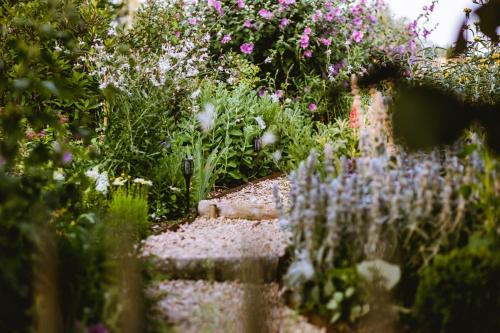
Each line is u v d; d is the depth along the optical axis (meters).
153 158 4.01
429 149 2.08
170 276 2.59
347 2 6.79
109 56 4.00
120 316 1.90
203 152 4.51
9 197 2.04
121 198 3.06
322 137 4.48
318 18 6.52
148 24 4.79
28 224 1.94
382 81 3.07
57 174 3.00
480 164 2.29
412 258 2.16
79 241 2.09
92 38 4.37
